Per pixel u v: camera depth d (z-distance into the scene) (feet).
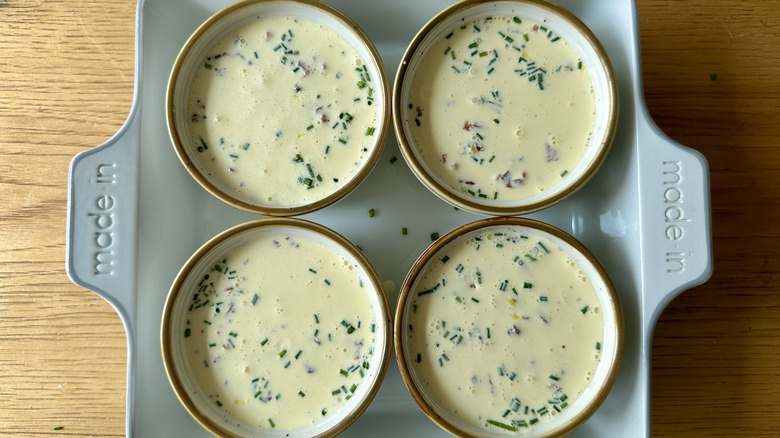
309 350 1.03
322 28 1.06
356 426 1.07
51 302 1.12
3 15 1.13
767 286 1.13
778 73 1.14
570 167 1.04
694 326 1.12
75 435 1.11
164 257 1.06
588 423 1.08
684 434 1.11
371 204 1.10
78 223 0.99
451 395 1.02
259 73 1.05
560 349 1.02
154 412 1.02
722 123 1.13
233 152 1.05
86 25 1.14
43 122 1.13
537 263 1.03
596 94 1.04
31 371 1.11
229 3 1.07
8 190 1.13
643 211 0.99
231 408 1.02
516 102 1.05
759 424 1.11
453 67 1.05
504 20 1.05
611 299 0.99
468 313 1.03
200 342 1.03
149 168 1.04
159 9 1.05
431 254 1.01
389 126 1.03
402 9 1.08
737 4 1.14
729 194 1.13
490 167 1.04
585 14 1.10
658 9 1.14
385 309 1.00
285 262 1.04
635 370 1.01
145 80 1.04
